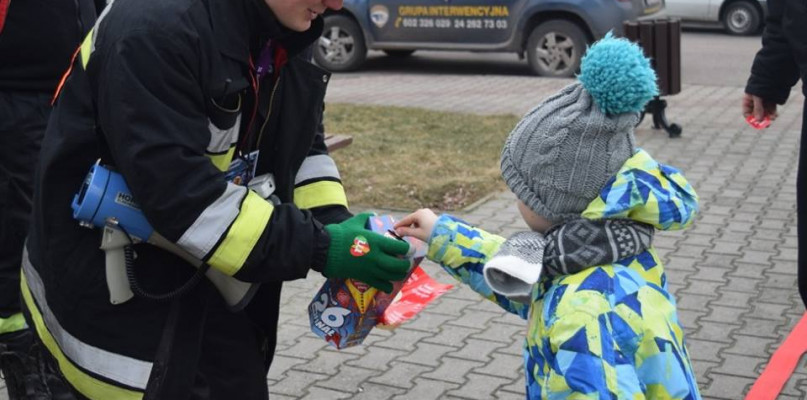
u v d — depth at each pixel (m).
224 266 2.34
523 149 2.37
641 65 2.27
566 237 2.33
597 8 12.76
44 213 2.47
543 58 13.31
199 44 2.29
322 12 2.46
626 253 2.34
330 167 2.93
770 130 9.51
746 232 6.20
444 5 13.57
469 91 12.30
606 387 2.20
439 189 7.18
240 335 2.74
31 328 2.66
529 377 2.43
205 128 2.33
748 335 4.61
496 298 2.60
